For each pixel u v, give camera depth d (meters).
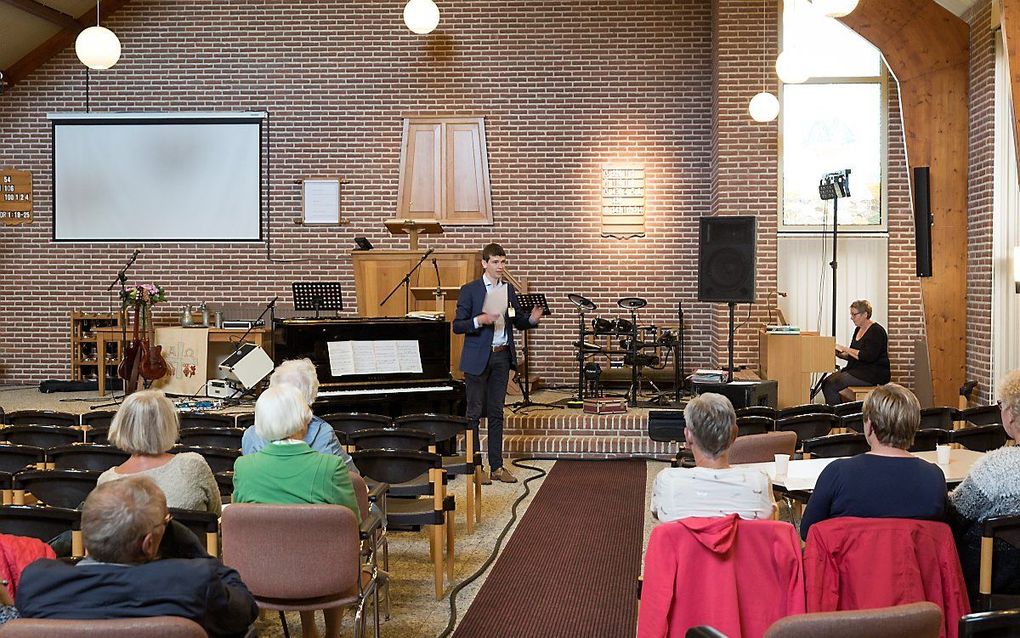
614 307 12.26
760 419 5.84
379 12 12.42
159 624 2.21
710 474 3.30
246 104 12.57
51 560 2.45
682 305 12.19
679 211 12.16
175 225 12.66
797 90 11.49
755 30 10.62
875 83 11.40
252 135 12.55
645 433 9.29
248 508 3.51
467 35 12.33
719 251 8.65
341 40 12.47
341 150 12.51
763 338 10.02
